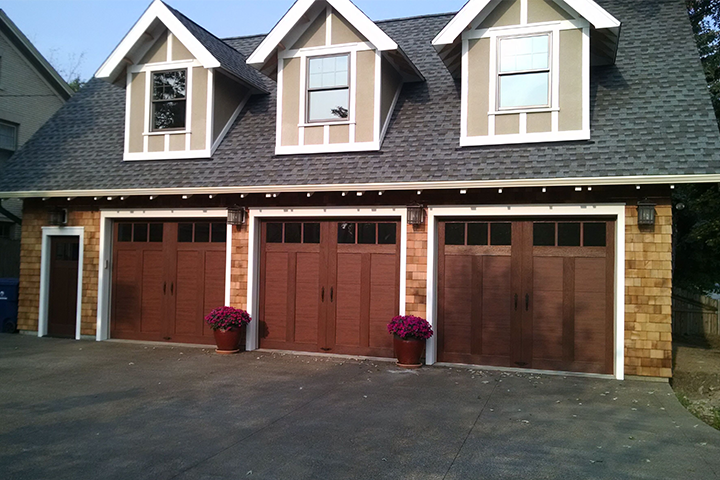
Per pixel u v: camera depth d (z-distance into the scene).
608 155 8.48
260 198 10.27
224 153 10.97
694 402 8.01
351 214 9.73
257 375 8.41
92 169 11.41
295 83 10.54
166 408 6.67
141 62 11.52
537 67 9.30
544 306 8.92
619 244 8.39
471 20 9.32
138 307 11.27
